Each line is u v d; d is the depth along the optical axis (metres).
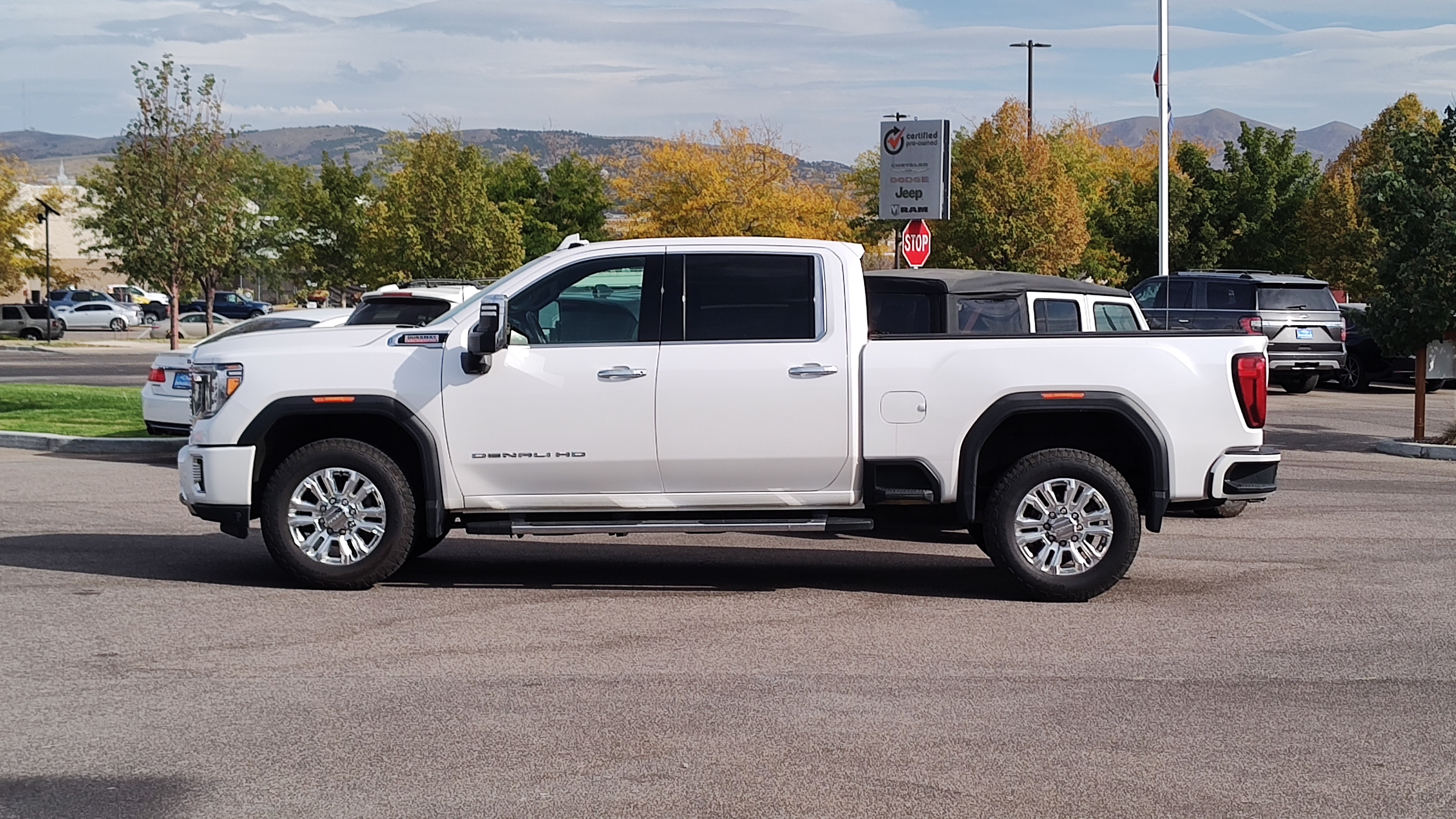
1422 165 16.95
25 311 52.81
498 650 7.03
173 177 27.97
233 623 7.58
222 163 29.11
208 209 28.44
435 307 14.65
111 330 62.28
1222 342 8.30
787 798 4.93
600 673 6.59
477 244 33.50
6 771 5.20
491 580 8.95
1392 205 17.03
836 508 8.44
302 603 8.11
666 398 8.19
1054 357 8.20
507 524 8.29
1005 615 7.93
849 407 8.22
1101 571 8.21
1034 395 8.18
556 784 5.07
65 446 16.09
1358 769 5.27
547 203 60.03
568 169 60.62
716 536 10.93
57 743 5.52
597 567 9.47
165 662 6.75
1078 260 36.31
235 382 8.35
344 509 8.42
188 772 5.19
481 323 8.03
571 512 8.40
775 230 37.44
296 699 6.13
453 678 6.50
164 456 15.70
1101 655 7.00
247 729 5.70
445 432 8.27
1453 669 6.74
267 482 8.46
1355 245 34.22
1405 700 6.21
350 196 62.50
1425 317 16.45
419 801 4.90
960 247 34.94
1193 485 8.26
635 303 8.36
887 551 10.23
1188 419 8.22
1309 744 5.57
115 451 15.93
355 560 8.41
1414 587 8.74
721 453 8.23
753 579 9.03
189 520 11.25
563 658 6.88
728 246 8.39
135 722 5.79
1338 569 9.36
